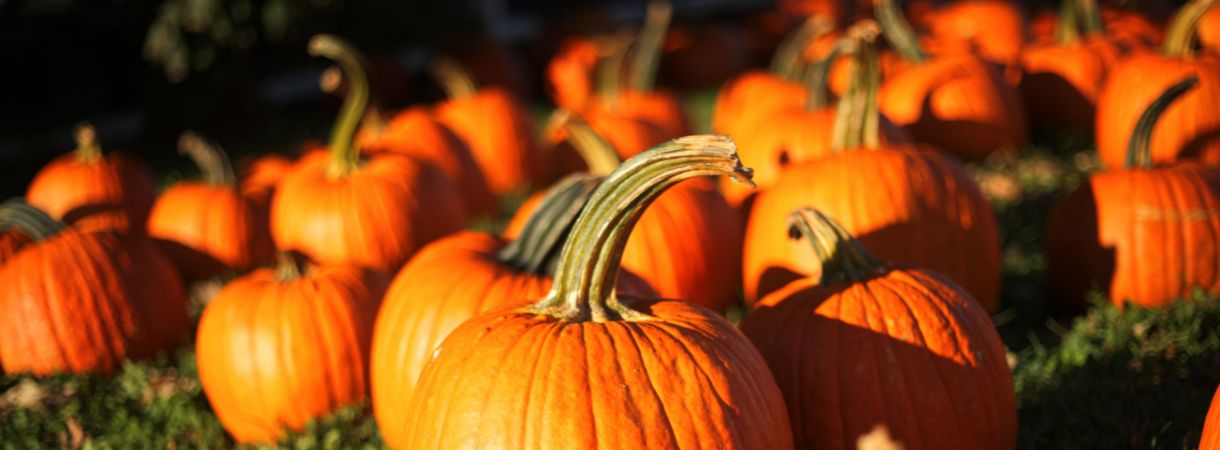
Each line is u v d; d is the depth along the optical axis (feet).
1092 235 7.77
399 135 10.14
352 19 14.38
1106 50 10.59
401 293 6.93
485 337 5.79
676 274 7.74
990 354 6.41
